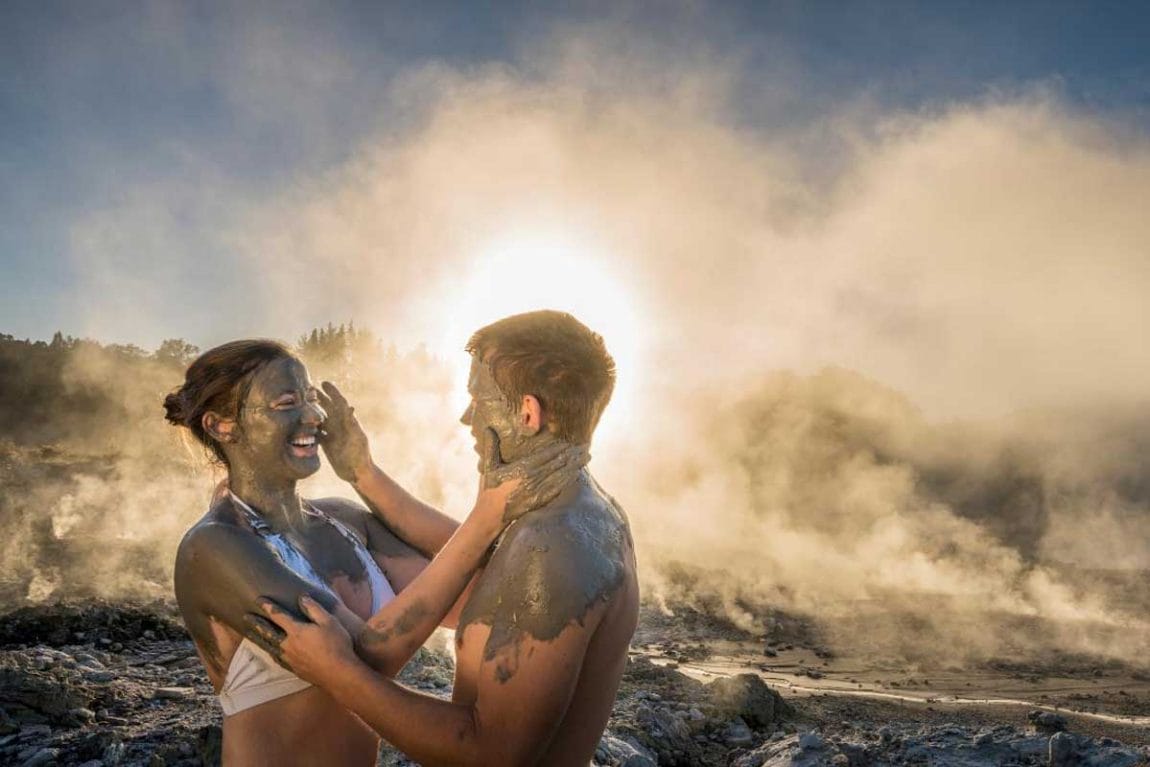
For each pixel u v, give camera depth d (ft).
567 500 5.93
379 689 5.75
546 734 5.64
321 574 7.20
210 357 7.18
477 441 6.30
